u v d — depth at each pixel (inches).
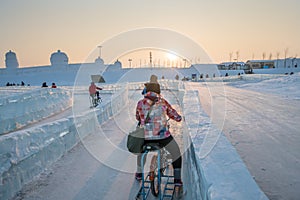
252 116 284.5
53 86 789.2
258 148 165.8
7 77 2618.1
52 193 134.3
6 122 302.2
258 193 73.5
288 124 238.1
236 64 2603.3
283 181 117.4
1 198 122.6
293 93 534.9
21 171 139.9
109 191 137.3
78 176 155.9
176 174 135.6
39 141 163.3
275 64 2783.0
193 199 113.4
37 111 378.9
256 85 850.1
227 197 71.0
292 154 153.3
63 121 204.8
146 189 137.8
